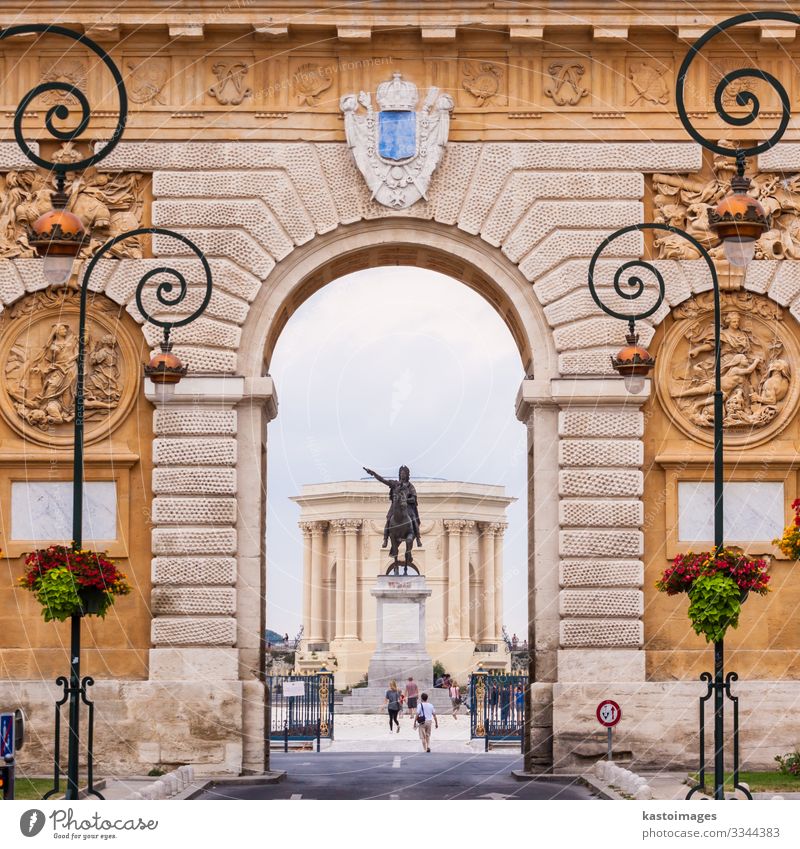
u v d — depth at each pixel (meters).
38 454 43.78
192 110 44.38
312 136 44.47
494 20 43.91
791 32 43.84
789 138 44.47
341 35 43.88
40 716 42.78
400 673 76.44
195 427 43.69
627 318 39.97
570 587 43.56
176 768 41.91
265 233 44.34
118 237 37.22
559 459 43.88
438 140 44.28
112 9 43.78
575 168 44.44
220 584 43.38
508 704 64.38
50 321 44.28
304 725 66.12
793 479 44.16
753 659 43.50
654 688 43.06
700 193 44.59
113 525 43.75
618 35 44.00
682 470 44.06
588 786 40.97
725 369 44.34
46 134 44.28
